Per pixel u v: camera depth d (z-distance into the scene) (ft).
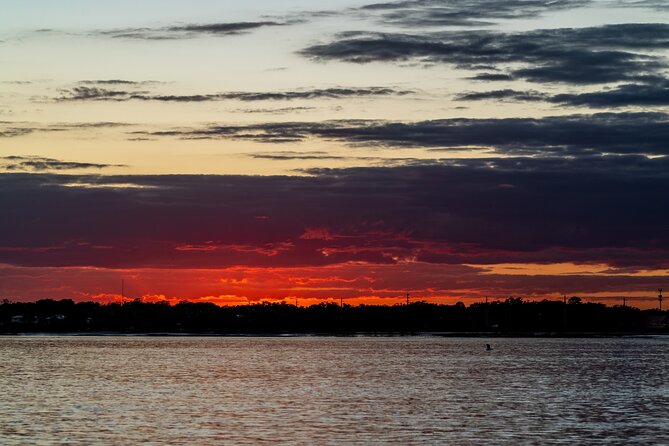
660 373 652.89
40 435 330.54
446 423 364.38
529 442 321.52
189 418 377.09
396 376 623.77
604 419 378.94
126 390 509.35
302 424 360.28
